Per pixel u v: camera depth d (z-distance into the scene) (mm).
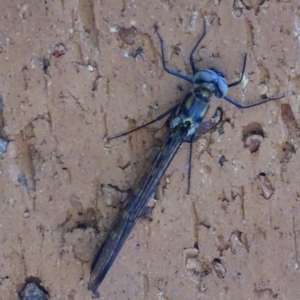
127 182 149
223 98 149
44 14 146
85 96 147
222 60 149
